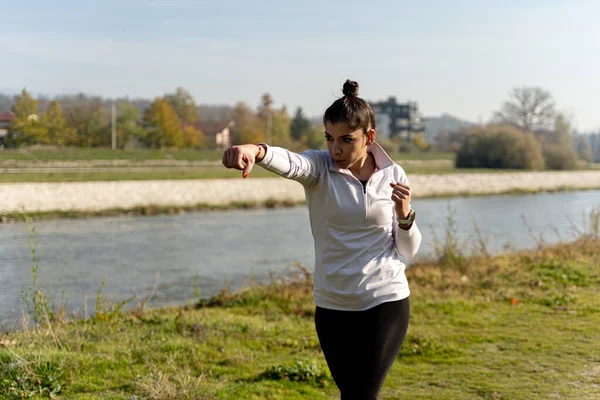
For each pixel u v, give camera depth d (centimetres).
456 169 5391
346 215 300
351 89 296
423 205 3127
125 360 584
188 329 731
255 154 265
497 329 749
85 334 680
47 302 761
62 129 3925
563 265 1109
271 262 1498
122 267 1377
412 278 1059
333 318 312
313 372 566
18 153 2958
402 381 571
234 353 639
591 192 4259
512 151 5525
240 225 2258
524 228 2123
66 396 492
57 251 1500
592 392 525
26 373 518
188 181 3031
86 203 2420
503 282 1013
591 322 772
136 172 3378
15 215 1916
